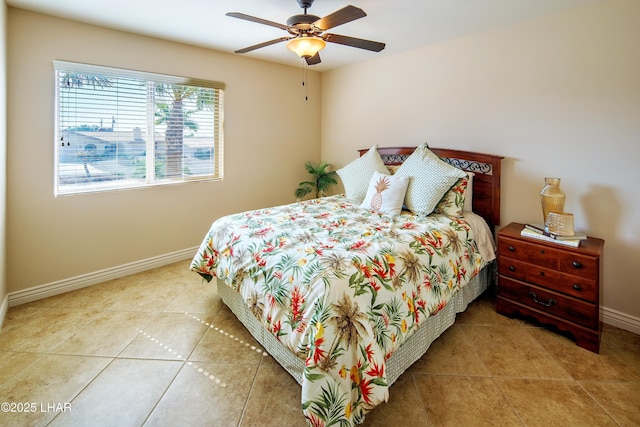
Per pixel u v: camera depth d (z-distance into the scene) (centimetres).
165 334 218
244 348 204
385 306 154
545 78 246
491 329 227
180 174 341
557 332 222
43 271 265
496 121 276
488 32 274
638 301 220
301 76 426
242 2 228
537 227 240
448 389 171
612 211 224
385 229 221
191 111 340
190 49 327
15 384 170
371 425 148
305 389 133
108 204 295
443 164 271
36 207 258
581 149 233
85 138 278
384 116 368
